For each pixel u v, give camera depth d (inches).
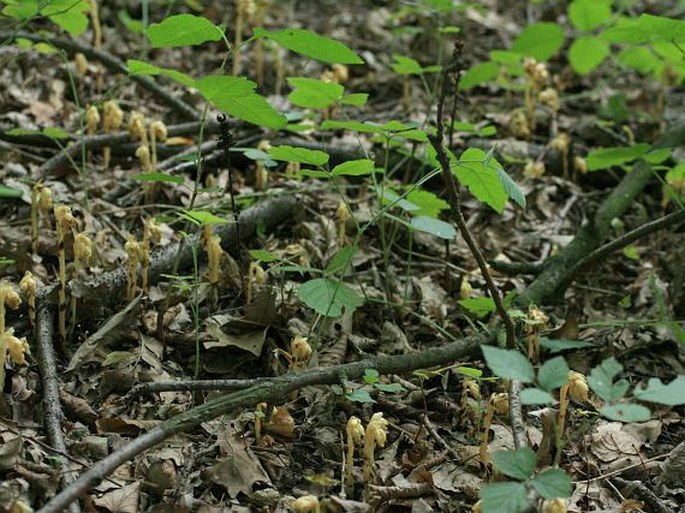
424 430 83.2
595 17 108.9
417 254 95.3
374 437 78.4
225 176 99.5
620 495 80.5
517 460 73.1
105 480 77.7
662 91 112.0
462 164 81.7
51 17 91.4
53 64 108.6
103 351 84.4
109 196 96.1
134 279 86.0
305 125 91.9
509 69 108.7
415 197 90.2
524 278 95.3
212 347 86.1
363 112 109.8
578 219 102.1
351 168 83.2
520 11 153.1
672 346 90.8
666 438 85.1
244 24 114.5
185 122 105.9
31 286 81.8
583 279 96.3
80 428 80.2
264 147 96.1
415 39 127.3
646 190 104.7
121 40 115.7
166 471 78.2
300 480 80.0
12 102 104.2
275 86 113.5
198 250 91.2
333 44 79.6
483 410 84.0
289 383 79.9
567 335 88.6
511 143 106.0
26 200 93.2
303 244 93.9
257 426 80.9
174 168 96.6
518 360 72.7
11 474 76.9
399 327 90.0
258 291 88.9
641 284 95.5
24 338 81.4
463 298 90.0
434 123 108.0
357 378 84.5
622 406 72.3
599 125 107.7
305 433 82.5
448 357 85.4
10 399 80.5
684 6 140.5
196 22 80.0
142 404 82.3
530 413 84.8
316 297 83.0
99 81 107.1
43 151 100.1
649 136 111.0
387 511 79.0
